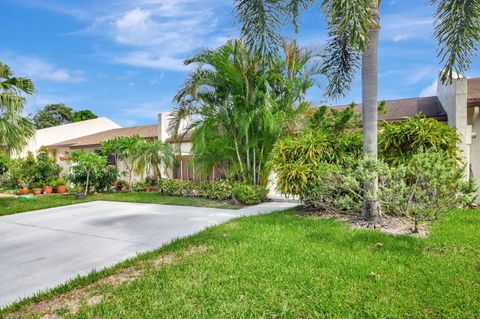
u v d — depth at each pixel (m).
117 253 5.44
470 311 3.15
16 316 3.34
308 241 5.52
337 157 8.09
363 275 4.00
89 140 22.80
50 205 11.55
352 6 5.15
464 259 4.50
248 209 9.92
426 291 3.56
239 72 10.66
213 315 3.18
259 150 11.66
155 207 10.70
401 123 8.41
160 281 4.01
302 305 3.32
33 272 4.64
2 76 10.97
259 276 4.06
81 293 3.83
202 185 12.79
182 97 11.45
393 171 5.93
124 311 3.31
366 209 6.86
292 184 8.22
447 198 5.45
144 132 21.45
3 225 8.17
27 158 19.97
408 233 5.96
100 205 11.45
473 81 13.20
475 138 10.02
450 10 6.23
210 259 4.74
